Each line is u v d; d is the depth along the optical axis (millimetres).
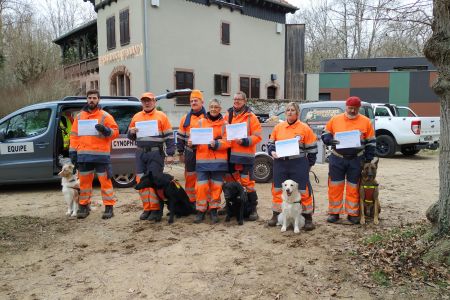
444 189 4047
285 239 5055
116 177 8500
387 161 13047
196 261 4383
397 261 4008
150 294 3645
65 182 6199
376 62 26594
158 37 17531
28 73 18422
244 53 21500
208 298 3557
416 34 5359
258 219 6039
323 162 9422
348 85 23891
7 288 3805
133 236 5266
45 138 7977
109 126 6066
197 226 5695
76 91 18391
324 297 3531
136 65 17828
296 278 3908
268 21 22719
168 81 18031
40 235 5312
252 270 4117
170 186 5770
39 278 4016
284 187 5172
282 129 5504
